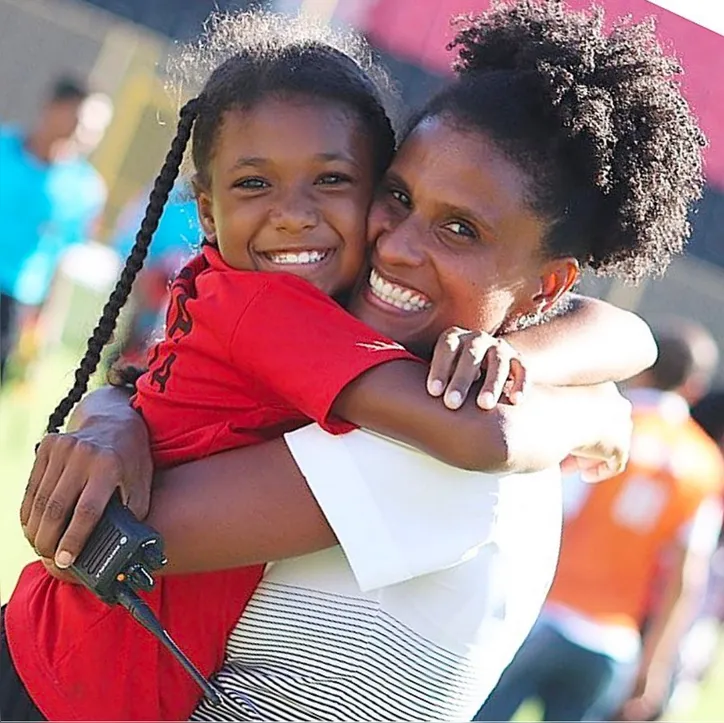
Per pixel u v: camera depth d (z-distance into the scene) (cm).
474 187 274
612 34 294
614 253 299
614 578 745
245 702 276
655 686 776
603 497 746
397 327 281
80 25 1652
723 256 1381
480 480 271
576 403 291
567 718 752
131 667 278
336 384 264
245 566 275
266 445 273
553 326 308
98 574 262
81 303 1124
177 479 274
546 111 277
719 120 597
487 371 264
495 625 282
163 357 292
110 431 279
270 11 347
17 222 1038
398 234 278
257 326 273
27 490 276
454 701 283
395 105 306
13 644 289
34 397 1039
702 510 747
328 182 288
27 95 1589
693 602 775
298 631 275
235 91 291
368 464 265
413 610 274
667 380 754
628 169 288
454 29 311
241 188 289
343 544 263
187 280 299
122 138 1589
